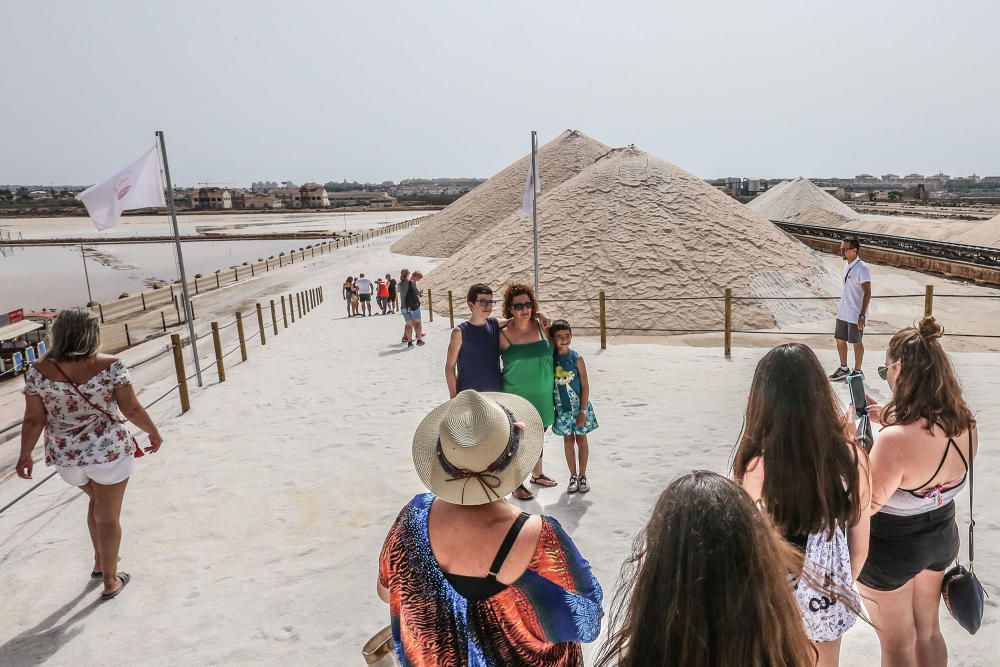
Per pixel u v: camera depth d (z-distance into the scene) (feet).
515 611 6.01
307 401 31.63
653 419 24.16
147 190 33.42
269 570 15.37
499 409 6.36
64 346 13.11
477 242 95.04
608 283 65.26
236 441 25.70
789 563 6.02
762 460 7.68
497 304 66.69
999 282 76.69
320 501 19.13
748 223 75.10
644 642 4.80
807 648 4.95
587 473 19.42
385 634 7.68
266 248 297.12
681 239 69.56
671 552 4.70
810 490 7.26
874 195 474.49
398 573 6.38
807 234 161.79
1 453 37.27
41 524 19.29
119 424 14.02
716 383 29.09
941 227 151.43
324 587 14.46
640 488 18.04
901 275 90.22
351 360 43.32
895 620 9.01
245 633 12.95
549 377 16.79
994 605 11.64
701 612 4.55
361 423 26.91
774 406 7.41
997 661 10.27
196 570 15.60
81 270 229.25
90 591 14.98
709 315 59.16
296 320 77.97
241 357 47.65
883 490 8.28
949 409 8.16
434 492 6.18
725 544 4.59
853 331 26.37
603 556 14.52
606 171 83.10
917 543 8.56
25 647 12.95
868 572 8.86
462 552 6.12
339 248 215.51
